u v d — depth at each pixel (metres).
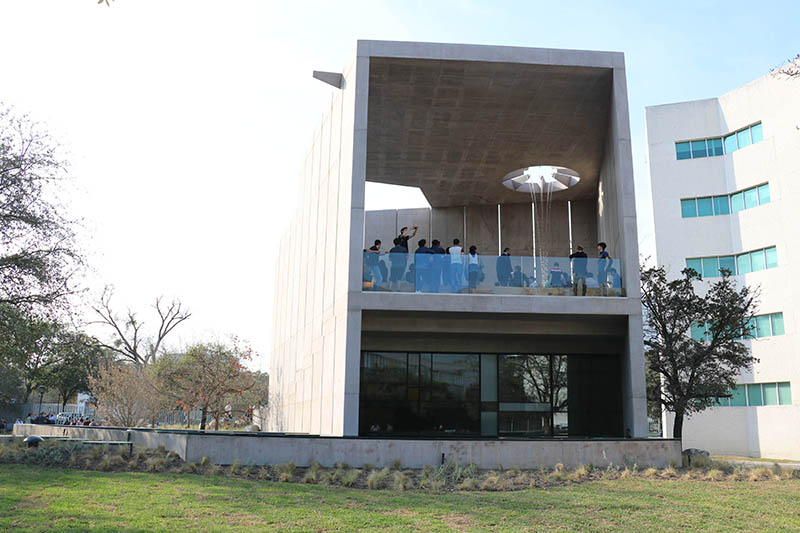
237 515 9.48
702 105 37.06
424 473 13.87
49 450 14.77
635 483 13.46
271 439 14.87
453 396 21.80
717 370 21.97
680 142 37.47
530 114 20.20
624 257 18.53
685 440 34.62
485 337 21.36
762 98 34.41
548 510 10.51
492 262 18.55
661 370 21.77
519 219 25.92
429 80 18.70
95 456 14.77
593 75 18.70
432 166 23.50
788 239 32.59
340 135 20.94
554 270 18.62
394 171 23.98
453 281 18.30
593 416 21.61
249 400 43.00
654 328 22.39
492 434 21.59
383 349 21.70
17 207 23.20
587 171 23.20
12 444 16.77
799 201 32.19
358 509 10.23
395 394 21.70
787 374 31.98
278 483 12.60
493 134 21.31
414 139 21.69
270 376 42.78
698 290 35.44
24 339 24.12
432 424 21.59
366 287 18.11
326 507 10.30
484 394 21.81
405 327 19.52
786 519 10.09
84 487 11.28
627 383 18.81
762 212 34.00
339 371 18.36
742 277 34.69
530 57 18.14
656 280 22.78
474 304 18.11
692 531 9.28
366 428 21.44
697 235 36.22
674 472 14.87
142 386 35.28
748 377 33.66
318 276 24.55
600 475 14.44
